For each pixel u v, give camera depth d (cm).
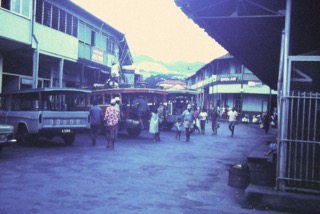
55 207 564
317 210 595
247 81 4403
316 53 940
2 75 2028
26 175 791
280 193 622
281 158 643
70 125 1323
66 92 1337
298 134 650
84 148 1305
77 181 755
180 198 656
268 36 944
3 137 1006
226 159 1181
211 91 5012
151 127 1667
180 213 562
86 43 2578
